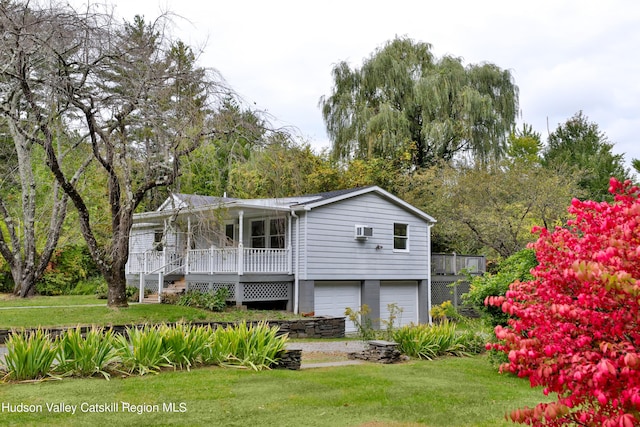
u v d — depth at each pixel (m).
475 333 11.70
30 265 20.11
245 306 16.52
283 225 18.34
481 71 29.16
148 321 13.76
